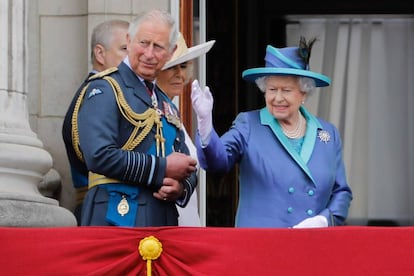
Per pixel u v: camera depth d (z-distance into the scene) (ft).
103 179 84.58
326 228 79.77
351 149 133.59
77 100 88.84
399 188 133.28
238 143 87.10
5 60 92.48
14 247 79.46
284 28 134.41
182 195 85.71
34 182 91.50
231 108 130.93
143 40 85.51
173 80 94.43
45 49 103.35
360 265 79.51
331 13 135.13
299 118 88.33
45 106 102.89
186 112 106.32
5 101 92.07
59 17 103.60
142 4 103.60
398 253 79.46
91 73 95.30
